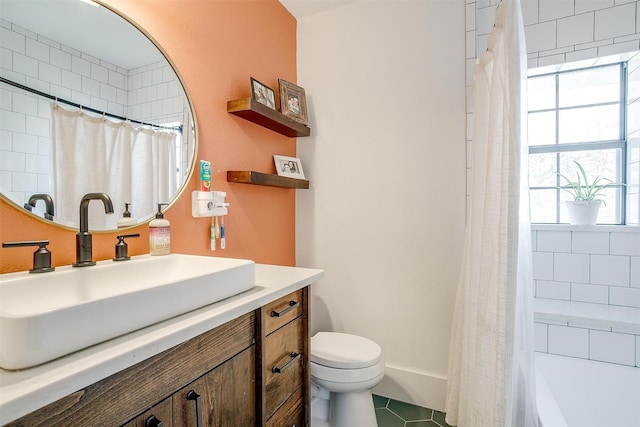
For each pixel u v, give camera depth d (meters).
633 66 1.80
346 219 2.07
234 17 1.63
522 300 1.21
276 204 2.01
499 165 1.26
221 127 1.54
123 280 0.99
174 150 1.30
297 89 2.04
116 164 1.10
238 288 0.95
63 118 0.97
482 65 1.46
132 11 1.15
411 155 1.90
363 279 2.02
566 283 1.92
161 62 1.25
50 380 0.47
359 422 1.48
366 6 2.02
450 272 1.80
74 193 0.99
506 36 1.12
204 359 0.77
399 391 1.90
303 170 2.20
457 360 1.60
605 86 1.96
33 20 0.91
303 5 2.07
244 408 0.90
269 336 1.03
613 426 1.61
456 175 1.79
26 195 0.88
